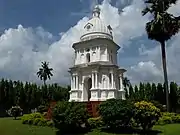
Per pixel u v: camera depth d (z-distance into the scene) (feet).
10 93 234.79
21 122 122.83
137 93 237.25
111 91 140.15
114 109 86.28
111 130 88.48
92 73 141.79
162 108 123.24
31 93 247.29
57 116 87.81
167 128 91.71
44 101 248.93
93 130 89.56
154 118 84.33
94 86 139.95
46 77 275.59
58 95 266.16
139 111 83.71
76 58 158.40
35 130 95.81
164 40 125.08
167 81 119.96
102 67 142.92
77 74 148.77
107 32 159.22
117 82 151.53
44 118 117.50
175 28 123.24
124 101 89.56
